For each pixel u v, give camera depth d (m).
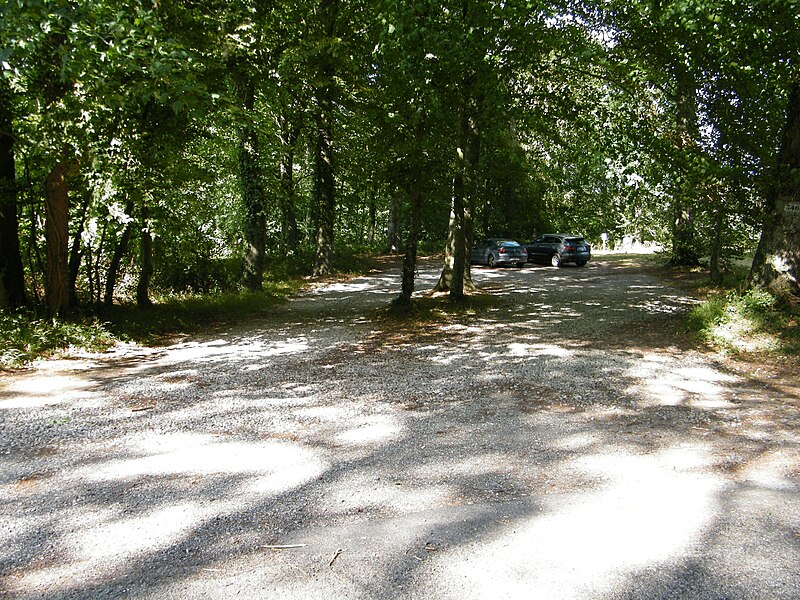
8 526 3.43
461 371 8.01
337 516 3.58
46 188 9.96
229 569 2.95
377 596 2.70
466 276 17.88
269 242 27.27
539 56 11.19
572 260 28.03
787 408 6.14
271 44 12.83
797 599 2.67
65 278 10.42
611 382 7.29
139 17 7.41
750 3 8.98
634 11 11.07
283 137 20.08
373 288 20.73
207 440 5.03
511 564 2.99
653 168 10.80
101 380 7.43
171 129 11.12
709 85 10.94
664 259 24.70
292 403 6.30
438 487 4.04
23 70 7.70
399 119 12.37
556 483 4.11
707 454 4.73
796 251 10.33
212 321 13.49
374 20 12.93
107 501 3.78
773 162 10.82
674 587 2.78
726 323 10.11
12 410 5.93
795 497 3.88
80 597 2.70
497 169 24.72
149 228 10.98
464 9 10.14
